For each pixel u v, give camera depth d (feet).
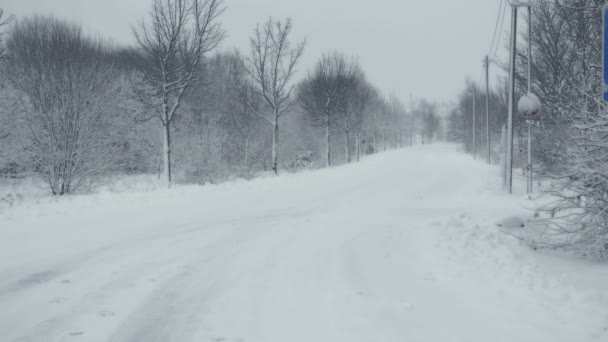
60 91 66.33
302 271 21.53
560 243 25.12
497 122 134.21
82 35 97.86
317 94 122.83
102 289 18.34
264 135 128.47
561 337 13.85
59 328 14.48
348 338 14.10
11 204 40.78
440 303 17.19
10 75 75.77
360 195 53.21
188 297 17.70
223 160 101.24
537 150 61.87
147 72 73.41
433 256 24.12
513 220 32.09
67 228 29.86
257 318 15.71
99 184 73.31
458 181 72.13
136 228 30.73
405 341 13.87
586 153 23.03
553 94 64.59
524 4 57.21
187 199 45.98
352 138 193.26
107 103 79.56
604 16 15.19
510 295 17.78
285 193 54.08
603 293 16.72
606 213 22.68
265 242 27.76
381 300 17.54
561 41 65.16
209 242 27.43
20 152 70.95
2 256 22.79
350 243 27.53
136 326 14.82
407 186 64.28
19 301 16.80
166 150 68.74
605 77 15.24
